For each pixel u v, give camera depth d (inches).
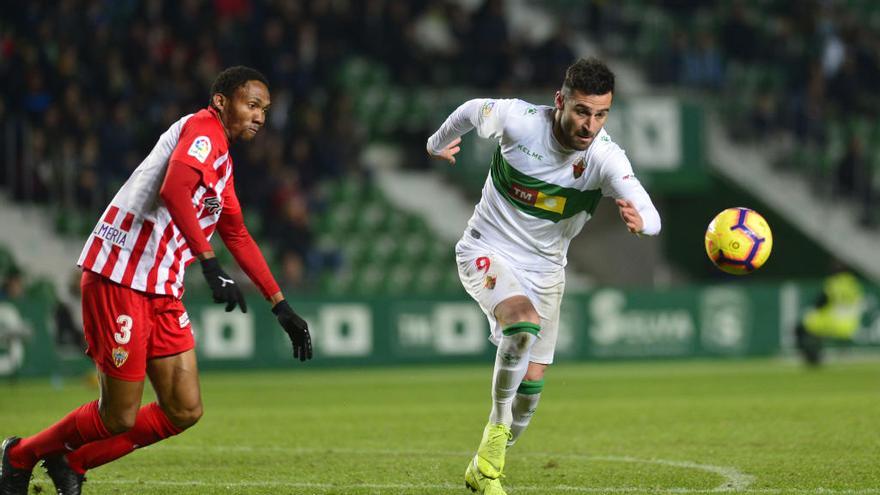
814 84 3321.9
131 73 2783.0
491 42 3105.3
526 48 3097.9
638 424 1322.6
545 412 1485.0
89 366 2282.2
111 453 735.7
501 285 804.6
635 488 837.2
